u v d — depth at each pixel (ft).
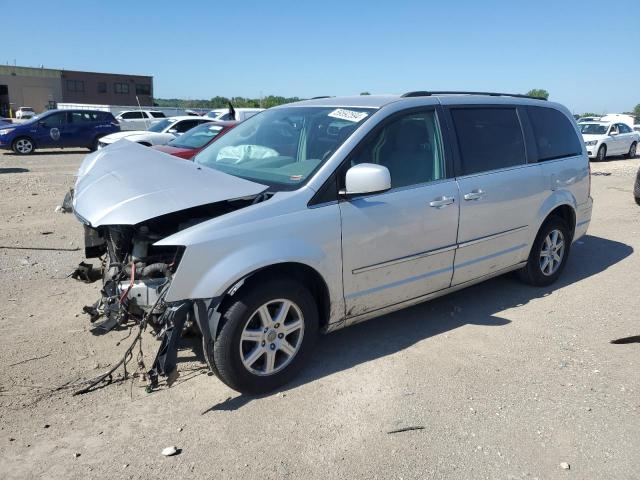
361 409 11.44
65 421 10.75
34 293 17.03
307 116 14.76
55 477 9.27
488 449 10.32
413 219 13.62
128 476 9.34
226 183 11.74
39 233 24.38
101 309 13.16
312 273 12.31
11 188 37.04
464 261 15.33
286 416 11.12
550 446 10.46
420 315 16.39
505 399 11.96
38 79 221.87
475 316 16.38
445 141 14.79
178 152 32.53
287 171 13.06
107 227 12.79
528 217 17.13
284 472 9.54
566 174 18.54
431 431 10.79
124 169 13.38
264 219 11.40
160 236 11.76
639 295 18.43
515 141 16.93
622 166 63.77
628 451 10.37
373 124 13.29
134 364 12.89
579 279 20.03
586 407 11.75
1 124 75.82
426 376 12.82
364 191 11.82
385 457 10.00
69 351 13.41
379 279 13.33
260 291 11.27
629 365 13.60
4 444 10.02
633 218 31.19
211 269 10.75
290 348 12.11
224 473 9.47
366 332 15.16
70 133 72.43
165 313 10.89
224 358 11.11
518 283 19.36
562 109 19.44
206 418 11.00
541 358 13.85
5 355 13.10
